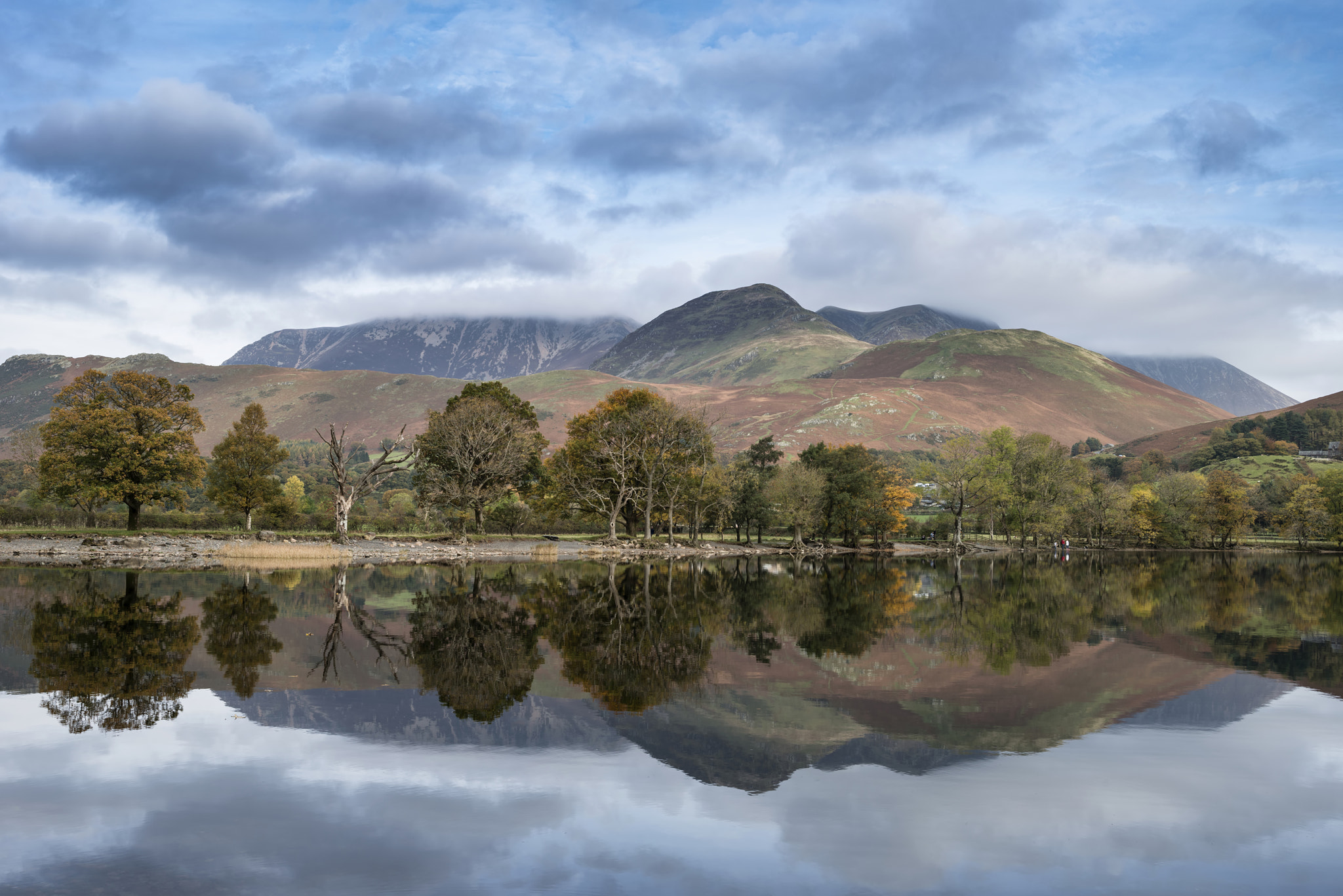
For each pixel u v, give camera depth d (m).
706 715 14.68
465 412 71.88
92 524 71.19
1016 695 16.55
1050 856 8.66
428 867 8.25
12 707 14.71
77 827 9.21
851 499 93.00
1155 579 55.09
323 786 10.71
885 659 20.72
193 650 20.53
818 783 10.99
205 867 8.20
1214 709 15.45
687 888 7.78
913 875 8.16
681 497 82.12
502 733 13.34
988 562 78.31
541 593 37.22
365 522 85.38
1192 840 9.12
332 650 20.89
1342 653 22.45
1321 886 7.98
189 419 65.31
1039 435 104.75
